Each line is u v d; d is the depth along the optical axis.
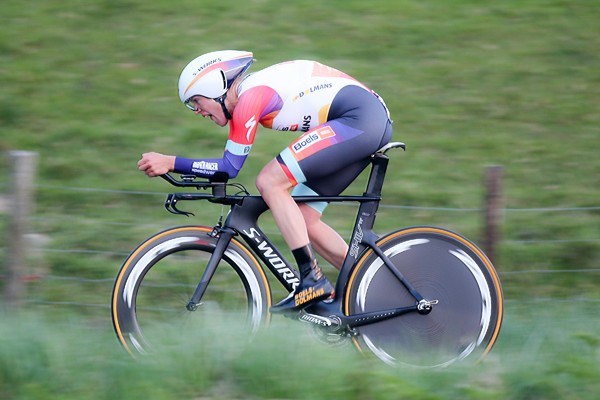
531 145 26.00
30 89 27.92
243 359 12.55
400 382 12.11
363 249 14.38
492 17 34.00
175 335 13.52
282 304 14.05
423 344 14.13
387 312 14.07
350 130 13.73
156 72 29.30
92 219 21.41
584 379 12.59
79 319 16.64
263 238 14.18
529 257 20.88
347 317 13.99
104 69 29.38
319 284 13.84
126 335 13.56
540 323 15.81
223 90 13.74
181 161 13.39
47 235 20.52
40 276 18.81
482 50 31.55
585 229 21.94
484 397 12.12
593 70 30.39
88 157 24.39
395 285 14.27
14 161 16.69
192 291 15.60
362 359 13.64
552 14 34.22
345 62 30.19
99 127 25.94
